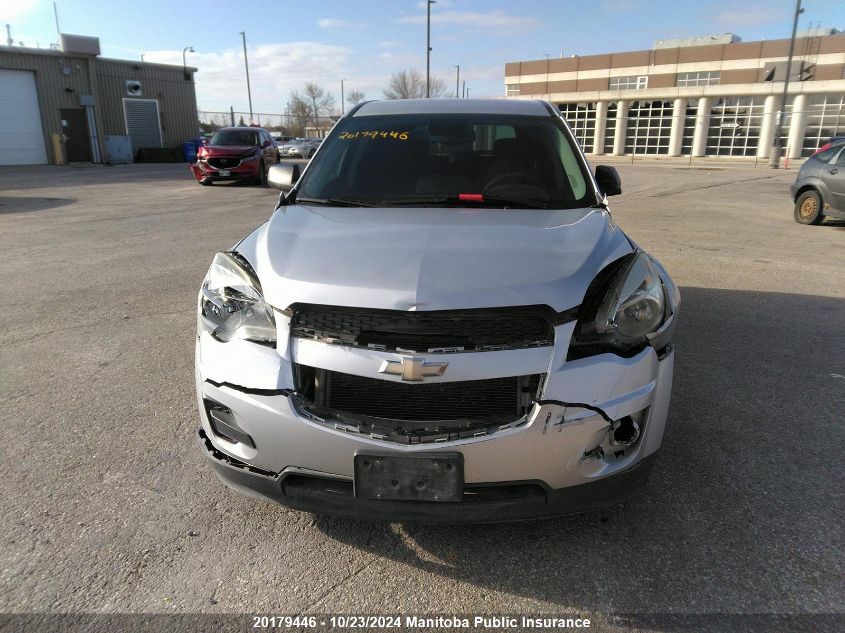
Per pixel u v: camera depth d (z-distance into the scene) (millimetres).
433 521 2162
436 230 2643
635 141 42781
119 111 31547
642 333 2297
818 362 4348
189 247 8344
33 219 10883
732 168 29719
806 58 37688
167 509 2652
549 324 2119
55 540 2443
